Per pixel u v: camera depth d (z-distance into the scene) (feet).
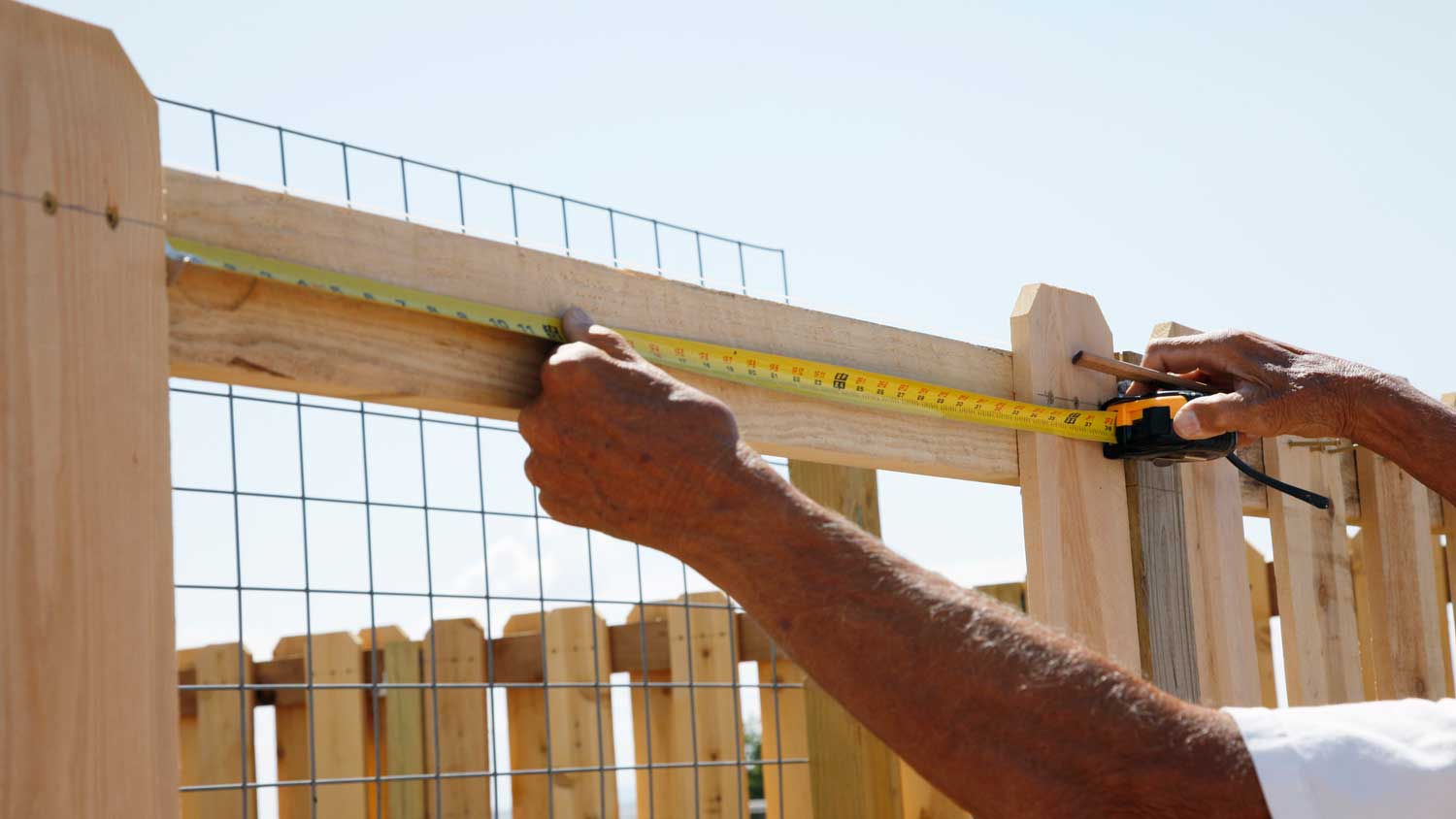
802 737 10.96
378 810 5.73
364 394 3.85
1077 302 6.55
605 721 11.89
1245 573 7.44
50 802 2.91
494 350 4.12
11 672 2.88
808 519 3.48
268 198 3.64
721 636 11.41
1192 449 6.22
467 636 12.19
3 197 2.98
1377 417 5.41
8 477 2.92
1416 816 3.00
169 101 4.47
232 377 3.58
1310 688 8.34
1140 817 3.06
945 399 5.59
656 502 3.64
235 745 12.76
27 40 3.08
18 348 2.97
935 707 3.20
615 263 4.60
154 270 3.27
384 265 3.86
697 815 7.81
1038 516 6.02
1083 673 3.17
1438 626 9.93
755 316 5.01
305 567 5.29
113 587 3.08
